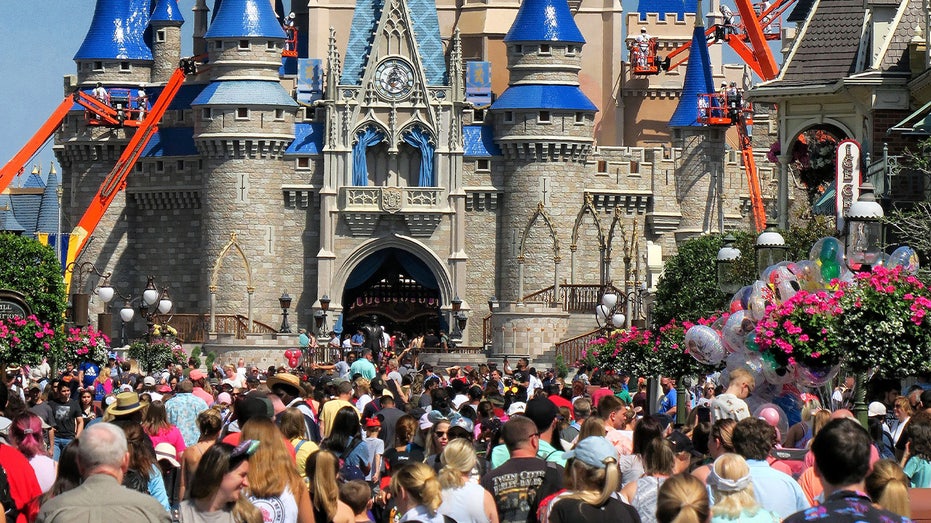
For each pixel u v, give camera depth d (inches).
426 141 4982.8
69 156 5157.5
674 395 1937.7
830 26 2377.0
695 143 5002.5
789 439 1100.5
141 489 911.7
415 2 5098.4
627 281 4037.9
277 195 4963.1
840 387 1599.4
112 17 5182.1
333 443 1072.8
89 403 1417.3
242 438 805.9
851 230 1360.7
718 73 5816.9
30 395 1556.3
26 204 6269.7
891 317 1229.7
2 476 827.4
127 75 5142.7
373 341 3973.9
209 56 4972.9
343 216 4953.3
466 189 4982.8
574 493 759.7
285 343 4379.9
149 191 5036.9
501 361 4377.5
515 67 4975.4
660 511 675.4
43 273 3144.7
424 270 4992.6
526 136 4916.3
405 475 800.3
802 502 812.6
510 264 4968.0
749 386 1083.9
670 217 5007.4
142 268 5064.0
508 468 866.1
